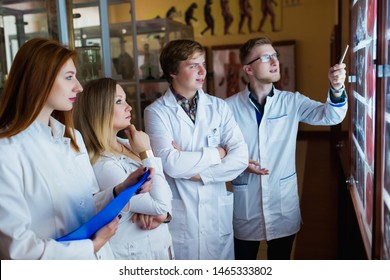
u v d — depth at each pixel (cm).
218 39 912
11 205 100
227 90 920
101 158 148
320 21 838
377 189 125
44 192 109
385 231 122
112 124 150
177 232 192
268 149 214
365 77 167
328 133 855
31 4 219
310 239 325
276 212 217
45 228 110
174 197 193
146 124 194
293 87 862
